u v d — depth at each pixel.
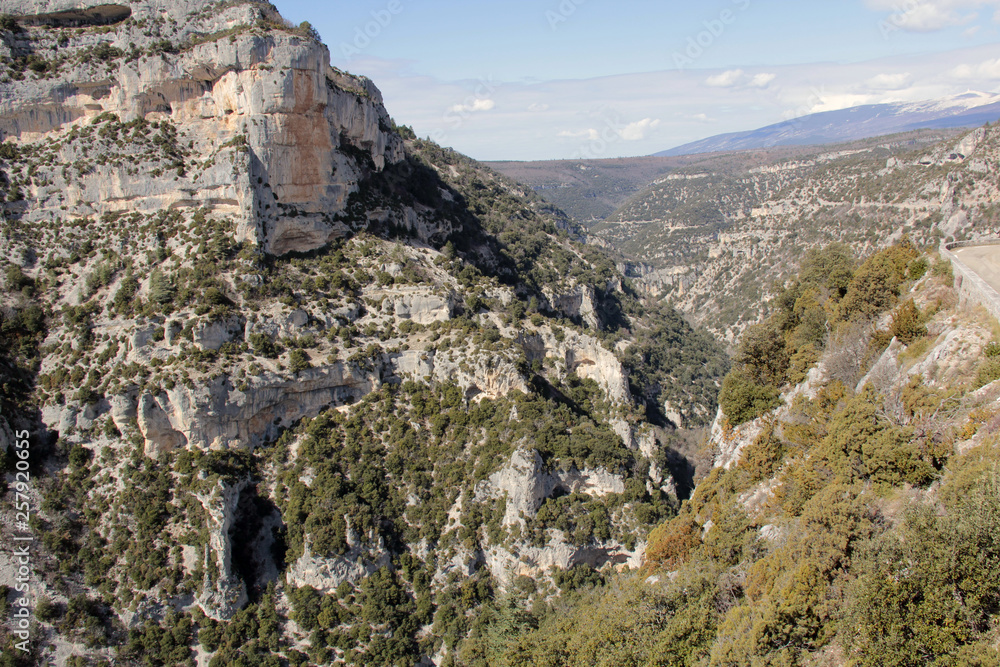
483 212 150.38
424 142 175.25
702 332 195.00
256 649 67.12
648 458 91.50
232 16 89.19
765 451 57.22
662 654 46.16
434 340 88.38
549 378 101.12
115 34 88.81
